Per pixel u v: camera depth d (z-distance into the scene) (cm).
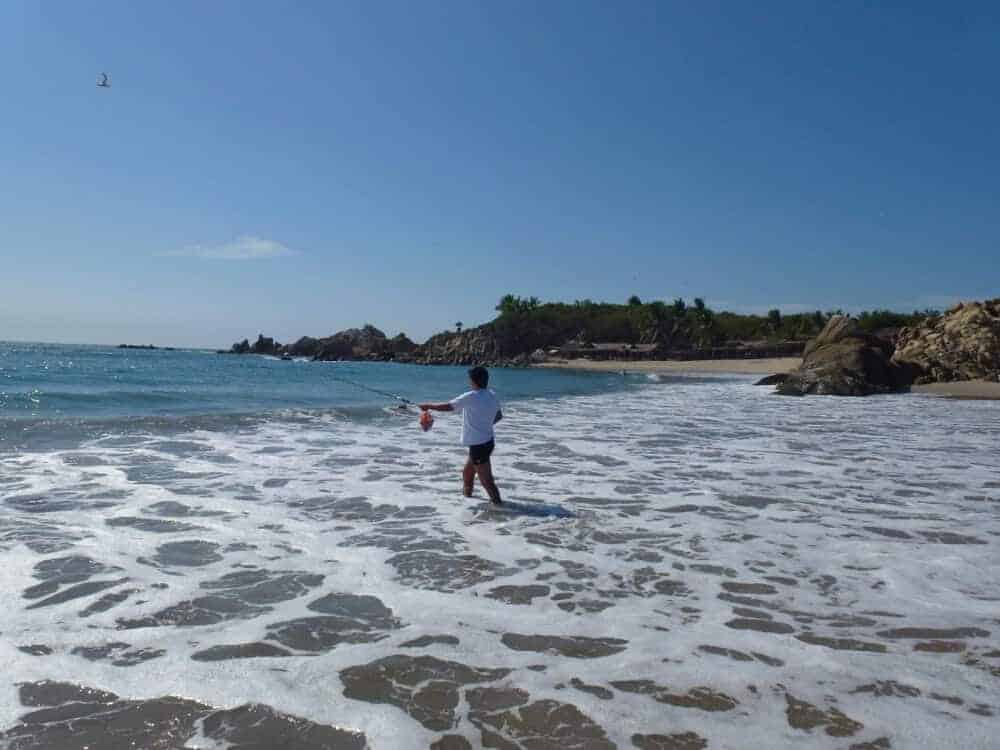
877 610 463
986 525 700
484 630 422
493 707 330
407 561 558
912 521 714
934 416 1962
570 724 316
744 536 648
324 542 609
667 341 11544
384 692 343
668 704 335
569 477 938
